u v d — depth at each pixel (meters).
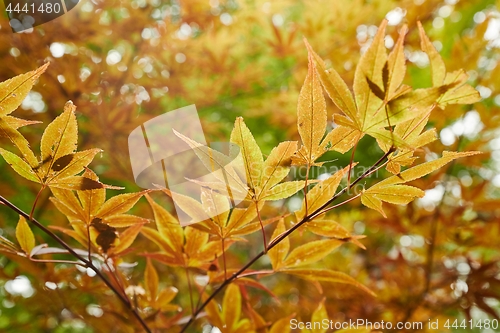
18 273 0.52
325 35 0.86
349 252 1.13
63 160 0.36
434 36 0.87
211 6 0.92
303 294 0.97
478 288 0.68
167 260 0.45
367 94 0.34
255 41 1.01
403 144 0.35
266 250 0.40
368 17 0.86
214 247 0.44
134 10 0.76
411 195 0.38
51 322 0.88
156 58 0.84
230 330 0.47
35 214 0.77
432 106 0.36
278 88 1.07
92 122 0.69
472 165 0.72
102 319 0.62
